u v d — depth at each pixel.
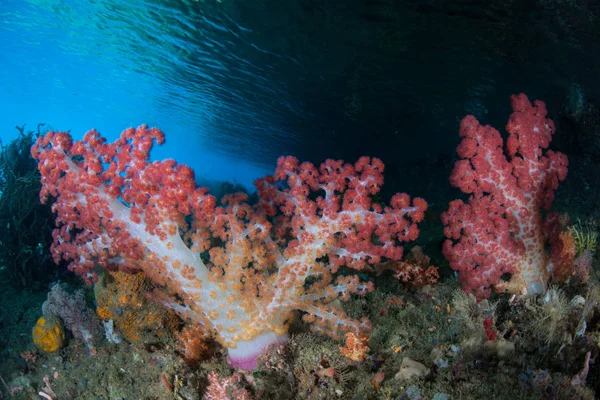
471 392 0.46
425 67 1.83
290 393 0.53
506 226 0.61
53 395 0.67
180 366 0.58
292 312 0.59
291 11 1.41
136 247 0.55
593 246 0.81
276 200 0.57
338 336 0.58
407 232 0.57
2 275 1.22
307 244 0.55
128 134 0.52
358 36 1.56
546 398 0.44
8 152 1.33
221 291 0.55
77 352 0.73
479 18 1.32
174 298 0.60
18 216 1.20
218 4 1.45
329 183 0.55
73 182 0.53
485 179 0.62
